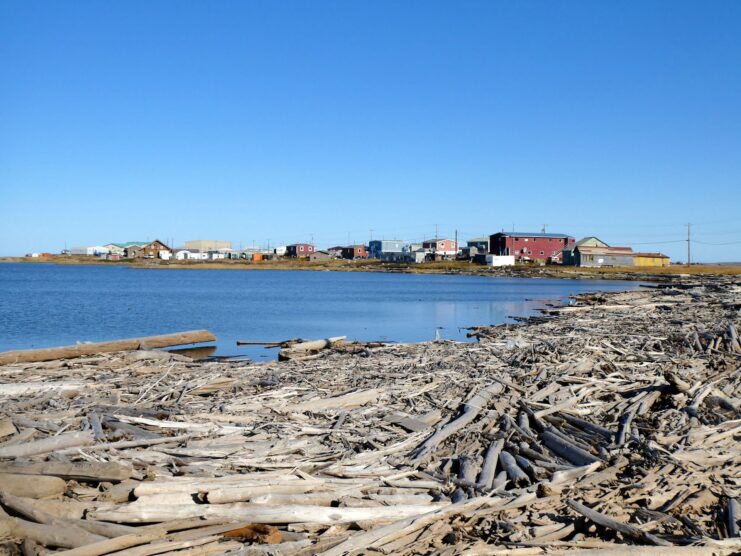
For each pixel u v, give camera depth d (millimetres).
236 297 62656
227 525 7203
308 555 6770
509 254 131375
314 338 32312
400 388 15414
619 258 118938
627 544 7258
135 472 8312
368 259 171500
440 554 6867
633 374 16578
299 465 9352
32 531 6727
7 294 63906
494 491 8672
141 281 97438
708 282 69625
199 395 15945
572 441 11164
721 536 7586
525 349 21203
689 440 11102
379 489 8641
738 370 16859
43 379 17578
